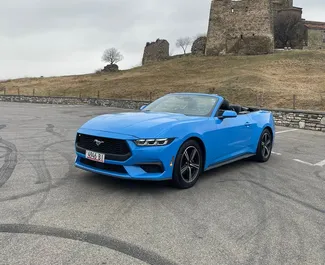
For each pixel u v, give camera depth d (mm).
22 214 3850
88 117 17828
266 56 44156
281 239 3469
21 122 14695
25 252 2990
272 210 4297
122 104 27219
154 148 4551
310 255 3152
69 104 32750
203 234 3510
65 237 3311
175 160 4797
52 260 2867
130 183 5195
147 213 4020
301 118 14617
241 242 3365
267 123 7250
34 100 36219
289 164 7133
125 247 3156
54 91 42344
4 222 3617
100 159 4730
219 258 3029
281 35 63188
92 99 30859
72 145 8617
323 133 13117
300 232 3658
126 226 3629
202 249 3186
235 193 4949
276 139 11086
